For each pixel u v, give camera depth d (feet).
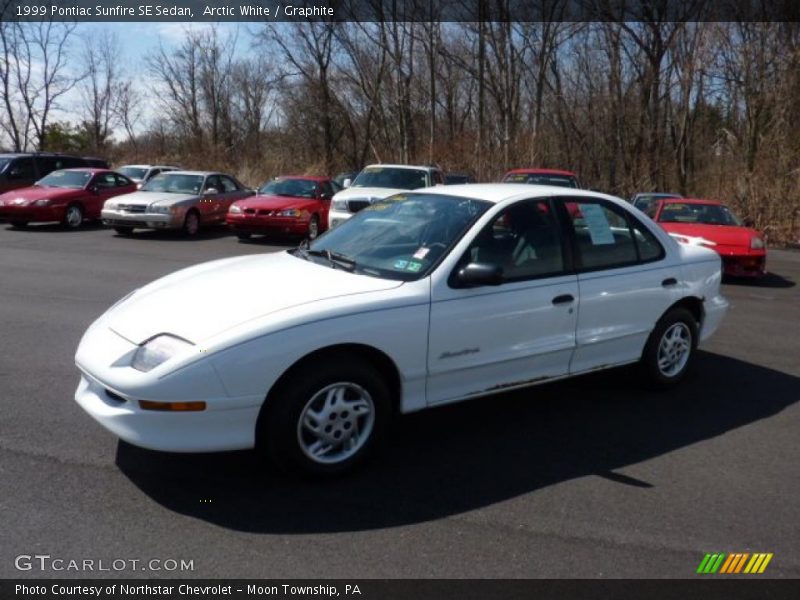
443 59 113.29
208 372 11.01
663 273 17.43
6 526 10.48
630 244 17.13
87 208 54.34
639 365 17.81
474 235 14.16
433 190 16.61
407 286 13.10
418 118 123.13
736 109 87.04
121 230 51.44
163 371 10.96
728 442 15.01
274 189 53.11
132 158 129.39
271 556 9.99
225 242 49.37
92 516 10.85
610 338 16.35
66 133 146.82
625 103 100.68
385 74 115.24
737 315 29.63
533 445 14.43
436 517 11.28
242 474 12.48
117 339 12.08
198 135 138.21
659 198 49.39
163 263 37.91
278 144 127.13
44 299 26.84
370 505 11.58
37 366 18.21
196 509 11.21
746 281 40.42
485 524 11.12
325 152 121.70
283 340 11.47
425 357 13.14
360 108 125.18
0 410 14.99
